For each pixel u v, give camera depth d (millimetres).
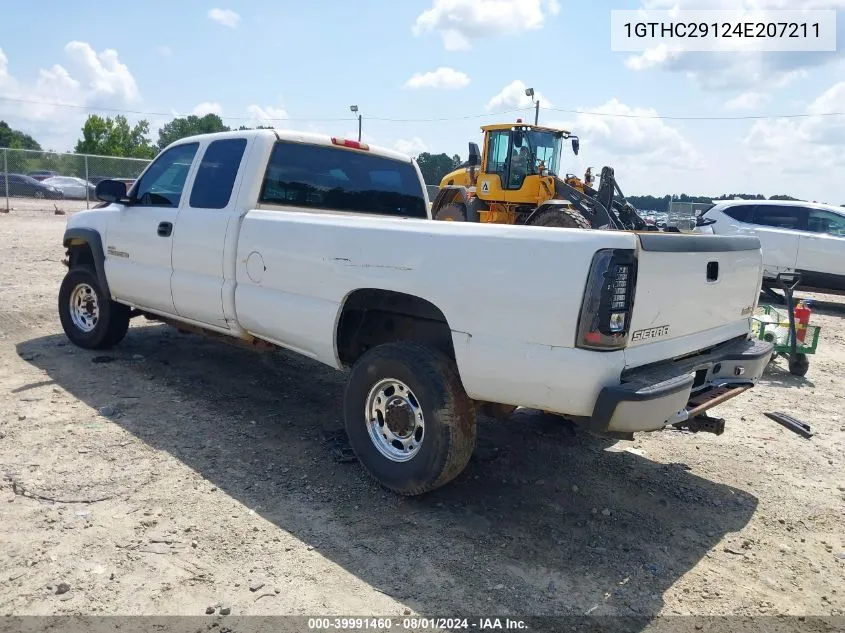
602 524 3871
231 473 4207
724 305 4105
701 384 4031
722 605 3166
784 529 3941
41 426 4719
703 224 13977
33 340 6969
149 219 5746
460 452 3781
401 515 3820
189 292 5344
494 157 15656
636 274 3279
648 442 5215
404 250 3855
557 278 3270
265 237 4695
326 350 4367
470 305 3568
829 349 9039
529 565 3396
